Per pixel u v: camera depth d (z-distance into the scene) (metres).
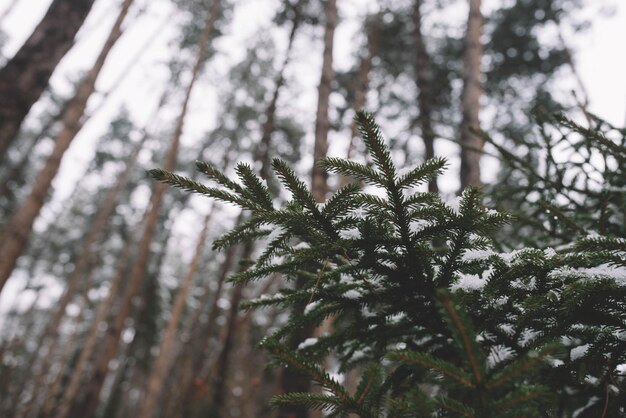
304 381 4.86
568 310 1.16
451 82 11.55
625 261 1.15
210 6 14.53
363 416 1.03
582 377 1.21
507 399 0.81
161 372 13.06
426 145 9.41
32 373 20.05
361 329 1.58
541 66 11.58
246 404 13.78
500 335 1.44
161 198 12.44
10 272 5.65
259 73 15.77
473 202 1.12
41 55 4.86
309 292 1.52
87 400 10.66
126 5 8.85
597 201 2.54
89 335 15.94
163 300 19.16
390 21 12.16
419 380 1.71
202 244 15.12
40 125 20.06
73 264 20.83
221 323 19.56
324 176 6.48
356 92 12.25
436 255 1.32
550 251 1.34
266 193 1.16
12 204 16.45
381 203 1.14
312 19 12.15
